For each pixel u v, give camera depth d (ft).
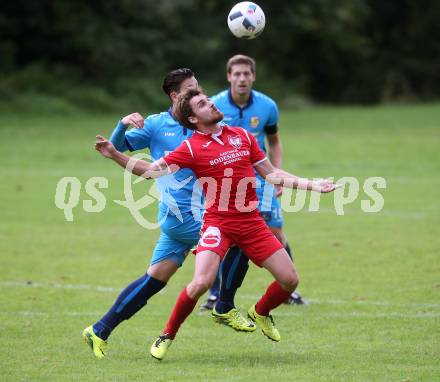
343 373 71.92
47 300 103.86
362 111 479.82
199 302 106.22
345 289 109.40
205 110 75.56
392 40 618.03
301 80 562.66
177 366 75.15
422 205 180.14
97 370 73.67
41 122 366.84
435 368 73.56
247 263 83.25
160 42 499.51
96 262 128.47
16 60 463.83
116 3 478.59
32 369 73.97
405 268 121.49
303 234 150.30
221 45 517.14
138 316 96.68
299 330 89.71
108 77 472.44
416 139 314.96
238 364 75.87
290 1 555.28
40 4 452.76
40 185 207.41
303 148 287.48
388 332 87.76
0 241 144.66
